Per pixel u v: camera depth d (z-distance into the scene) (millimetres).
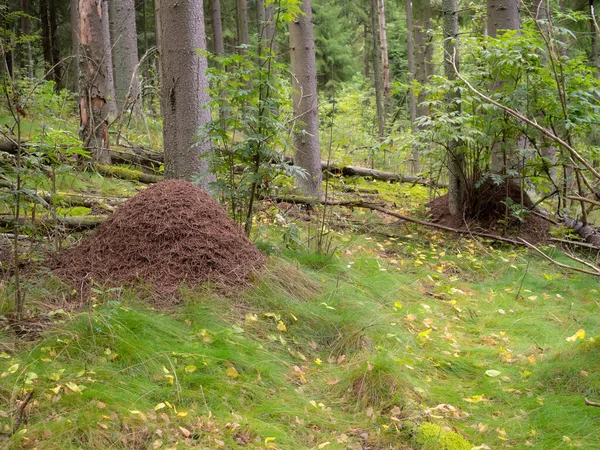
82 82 8430
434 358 4266
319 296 4918
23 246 5035
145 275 4543
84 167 7723
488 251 6957
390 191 9719
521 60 6762
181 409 3242
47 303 4191
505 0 8344
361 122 17281
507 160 7680
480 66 7469
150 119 12148
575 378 3764
